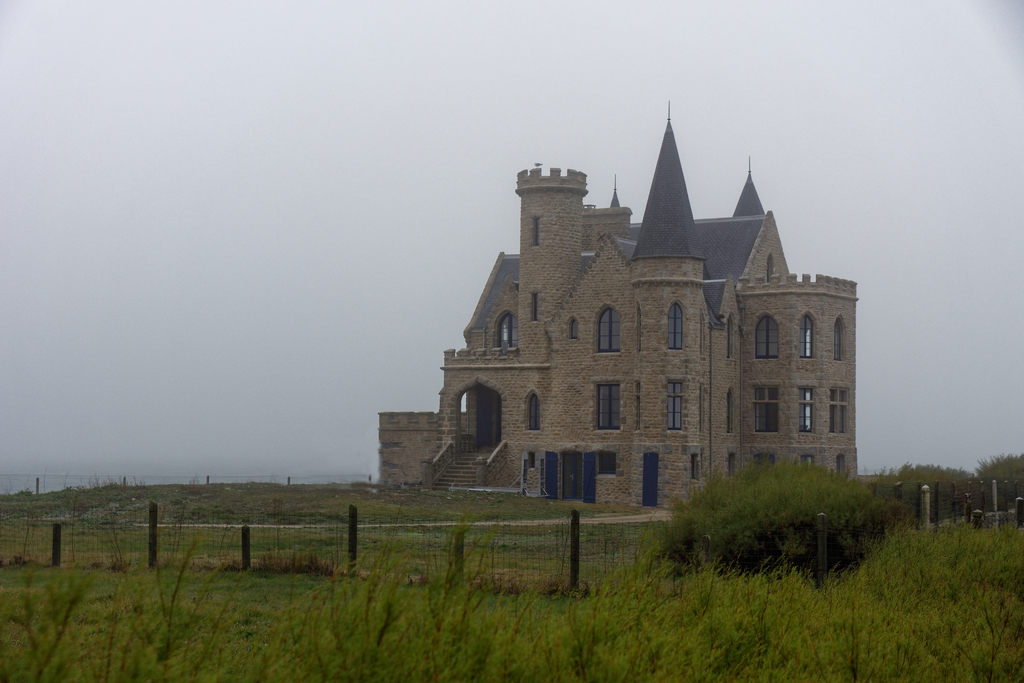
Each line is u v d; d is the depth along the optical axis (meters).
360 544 28.14
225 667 8.81
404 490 50.47
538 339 60.16
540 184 60.44
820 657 12.41
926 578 19.86
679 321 55.69
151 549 23.36
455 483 59.72
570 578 19.73
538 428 60.28
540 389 59.81
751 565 24.28
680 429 55.00
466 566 10.06
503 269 71.12
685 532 26.58
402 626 8.91
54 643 7.61
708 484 29.56
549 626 10.77
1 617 9.15
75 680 7.95
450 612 9.33
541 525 37.81
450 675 8.78
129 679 7.85
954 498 33.78
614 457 57.28
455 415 62.28
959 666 13.78
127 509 39.62
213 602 17.27
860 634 13.08
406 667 8.54
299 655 8.56
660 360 55.25
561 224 60.53
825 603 15.27
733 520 25.30
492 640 9.41
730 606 13.10
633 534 34.47
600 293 58.19
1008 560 20.78
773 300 60.16
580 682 9.70
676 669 10.56
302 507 40.72
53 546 23.92
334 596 9.47
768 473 30.42
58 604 7.67
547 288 60.22
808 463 32.19
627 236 68.94
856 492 26.03
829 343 60.25
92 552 26.05
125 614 11.49
